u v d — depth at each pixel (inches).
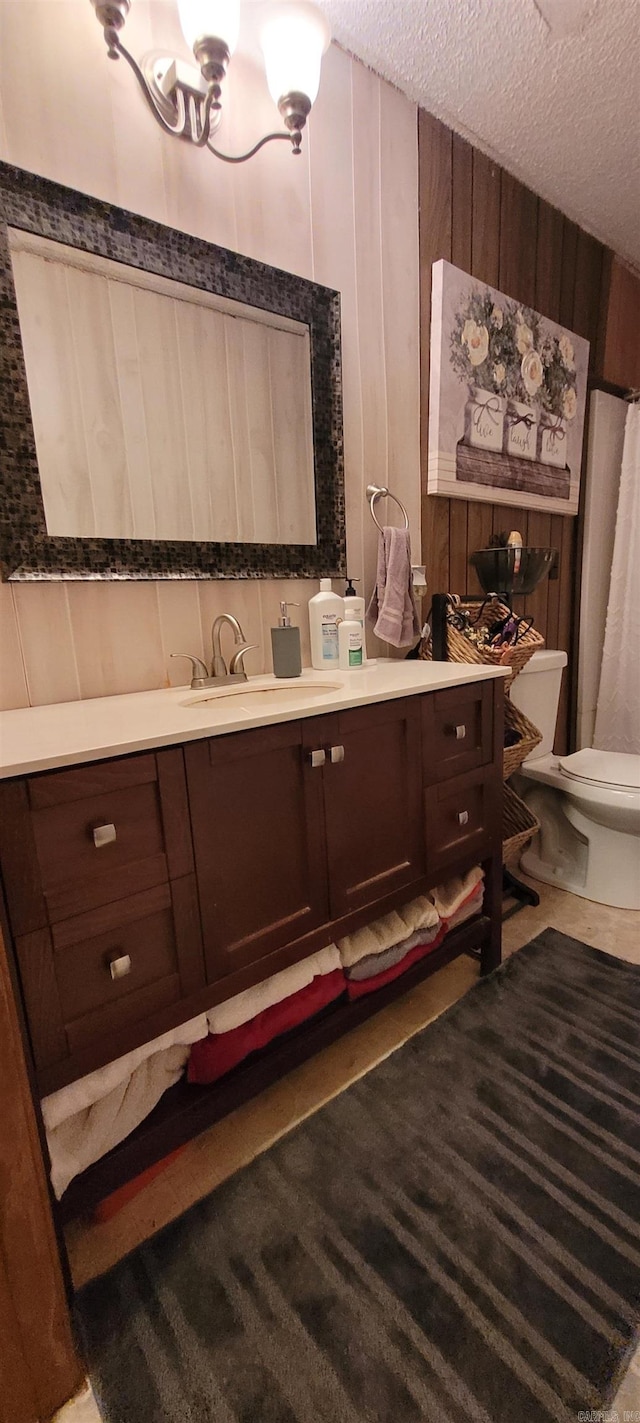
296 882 39.6
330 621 56.4
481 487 73.3
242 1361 29.2
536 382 79.4
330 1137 41.6
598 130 66.0
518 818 72.5
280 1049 40.8
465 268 69.3
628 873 70.2
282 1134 42.1
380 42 54.4
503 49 55.1
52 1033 28.8
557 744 102.9
